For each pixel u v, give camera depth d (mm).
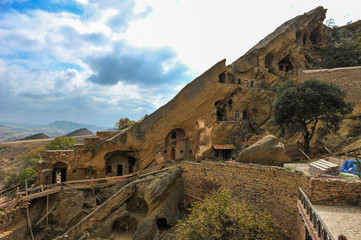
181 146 28328
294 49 39781
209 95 27078
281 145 17875
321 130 25016
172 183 20719
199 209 13281
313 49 44406
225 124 29938
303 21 40625
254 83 35812
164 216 18344
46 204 19453
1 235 14984
